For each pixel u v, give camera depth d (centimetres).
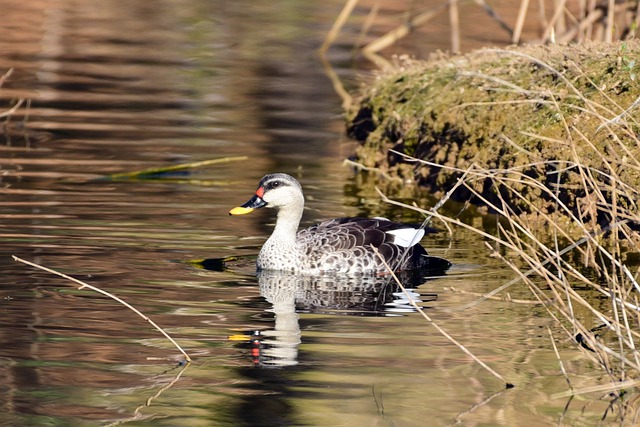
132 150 1941
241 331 1097
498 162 1656
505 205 1105
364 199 1717
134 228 1479
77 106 2278
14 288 1209
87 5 3638
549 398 934
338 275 1346
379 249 1368
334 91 2508
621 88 1577
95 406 900
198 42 3094
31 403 902
